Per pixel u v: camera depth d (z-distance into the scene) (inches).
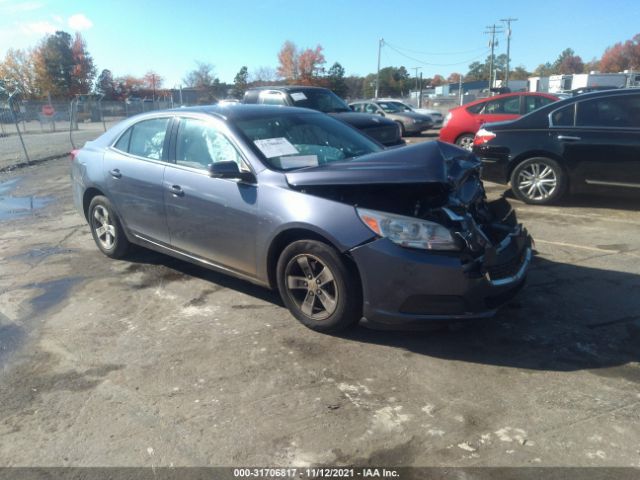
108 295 180.9
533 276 184.9
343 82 2783.0
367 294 133.3
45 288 189.2
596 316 153.5
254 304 169.9
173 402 118.8
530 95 470.0
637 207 277.9
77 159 223.9
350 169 139.6
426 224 128.8
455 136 503.2
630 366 127.3
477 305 130.2
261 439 105.7
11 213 321.4
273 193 148.1
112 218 208.7
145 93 2864.2
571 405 113.0
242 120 171.5
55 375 131.6
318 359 135.2
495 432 105.3
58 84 2608.3
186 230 176.2
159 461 100.5
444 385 122.1
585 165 270.5
